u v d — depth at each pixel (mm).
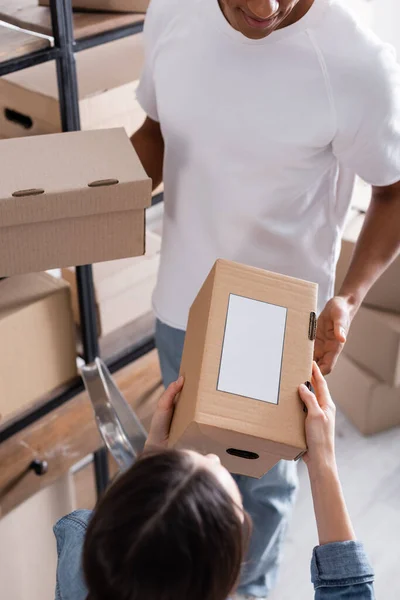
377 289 2195
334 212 1519
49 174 1294
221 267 1116
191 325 1224
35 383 1780
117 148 1377
